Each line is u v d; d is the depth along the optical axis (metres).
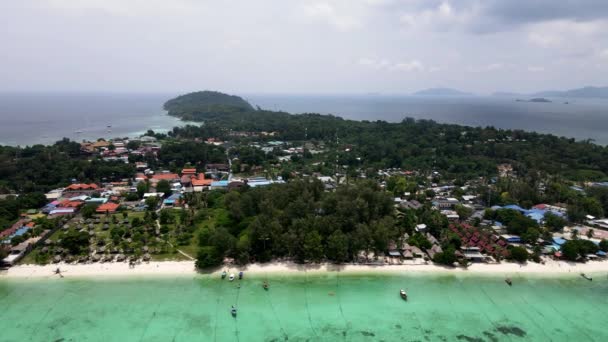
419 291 94.81
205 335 77.88
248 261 105.50
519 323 83.94
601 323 84.44
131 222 132.75
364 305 88.94
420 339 78.19
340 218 115.19
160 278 97.62
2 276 96.44
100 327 79.44
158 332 78.31
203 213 138.62
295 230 109.88
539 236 119.94
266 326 81.00
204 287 94.38
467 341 78.06
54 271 99.19
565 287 97.50
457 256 109.25
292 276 100.06
